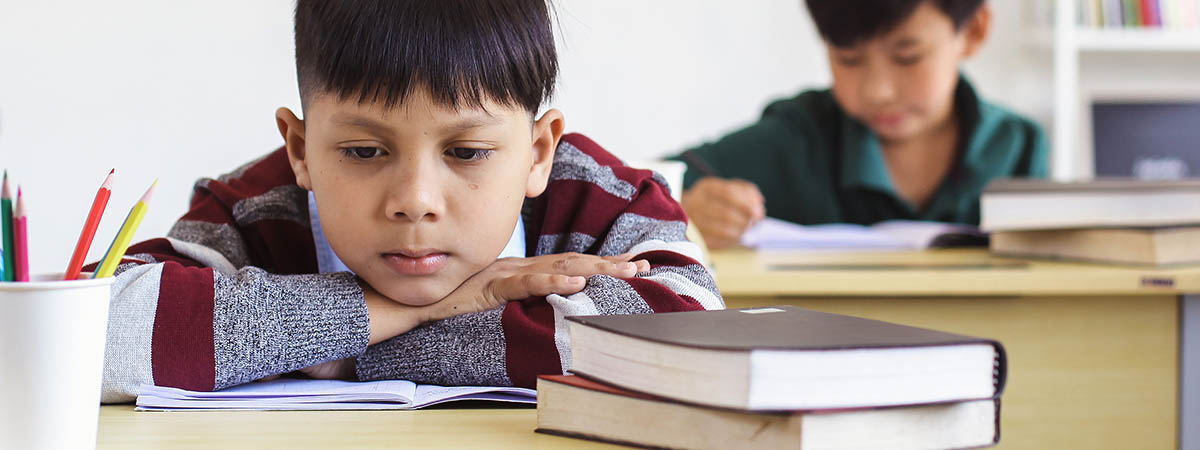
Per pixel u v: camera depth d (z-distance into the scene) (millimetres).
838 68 2057
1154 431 1291
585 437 559
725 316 597
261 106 2592
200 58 2562
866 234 1802
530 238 944
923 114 2047
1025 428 1288
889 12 1912
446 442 554
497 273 780
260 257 918
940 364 510
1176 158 2816
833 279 1271
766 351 481
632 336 534
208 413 644
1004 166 2189
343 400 672
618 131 2916
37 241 2539
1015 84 3002
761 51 2932
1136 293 1279
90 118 2545
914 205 2236
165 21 2543
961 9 1964
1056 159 2730
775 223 1855
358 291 748
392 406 661
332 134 690
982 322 1296
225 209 924
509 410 657
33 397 506
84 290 518
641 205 931
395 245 704
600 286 747
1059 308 1291
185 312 708
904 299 1300
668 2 2893
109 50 2535
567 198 929
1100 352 1290
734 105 2943
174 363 695
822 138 2262
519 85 708
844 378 491
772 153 2256
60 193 2541
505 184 715
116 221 2547
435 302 755
